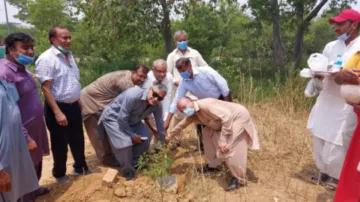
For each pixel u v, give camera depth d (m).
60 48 3.93
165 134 4.57
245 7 13.91
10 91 3.14
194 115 4.21
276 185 4.23
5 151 2.95
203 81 4.51
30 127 3.63
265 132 5.90
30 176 3.34
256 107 7.31
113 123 4.40
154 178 4.19
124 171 4.47
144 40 11.90
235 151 3.99
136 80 4.56
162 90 4.14
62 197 4.01
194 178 4.39
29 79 3.61
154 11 11.50
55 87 3.97
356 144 2.97
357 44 3.60
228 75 9.05
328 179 4.26
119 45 16.11
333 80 3.86
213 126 4.16
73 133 4.28
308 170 4.67
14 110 3.10
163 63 4.46
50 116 4.04
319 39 23.92
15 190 3.14
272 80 10.75
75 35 17.45
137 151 4.67
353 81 2.91
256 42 14.09
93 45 17.05
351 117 3.69
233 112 4.02
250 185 4.23
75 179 4.34
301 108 7.14
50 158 5.45
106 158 4.98
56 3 18.94
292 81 7.71
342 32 3.75
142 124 4.75
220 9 15.23
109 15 11.07
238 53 15.24
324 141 4.03
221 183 4.27
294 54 14.49
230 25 16.61
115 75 4.71
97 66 14.23
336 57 3.92
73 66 4.14
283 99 7.40
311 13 13.77
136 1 10.97
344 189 3.07
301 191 4.08
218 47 16.02
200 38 15.22
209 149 4.44
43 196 4.06
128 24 11.02
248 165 4.76
